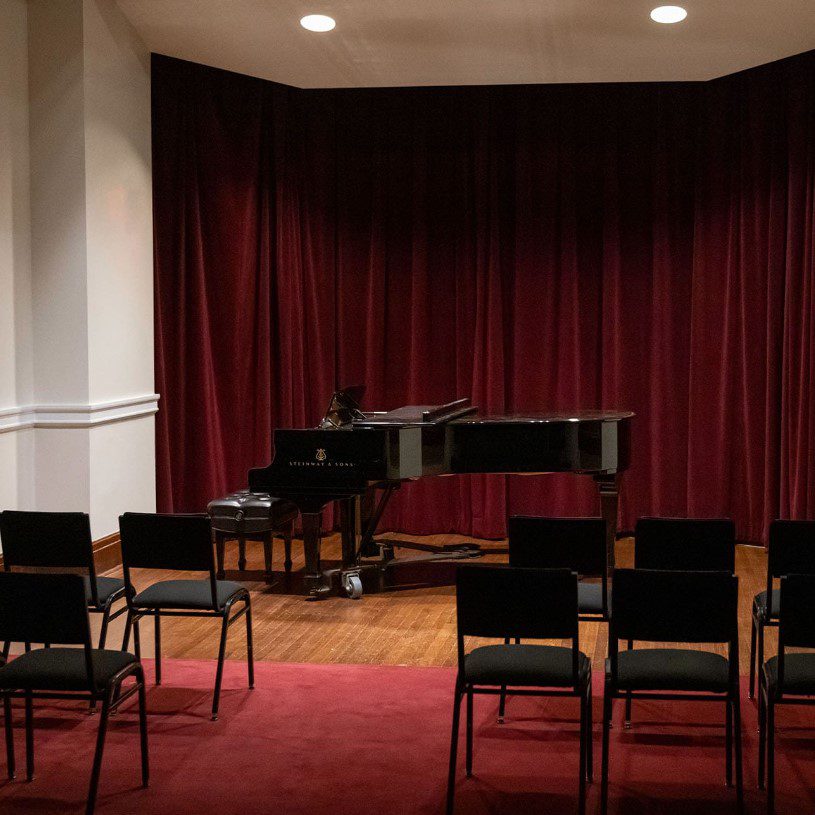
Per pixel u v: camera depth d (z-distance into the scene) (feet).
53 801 10.70
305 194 24.79
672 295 24.26
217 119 23.26
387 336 25.32
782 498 22.85
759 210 22.95
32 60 19.49
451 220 24.95
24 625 10.39
